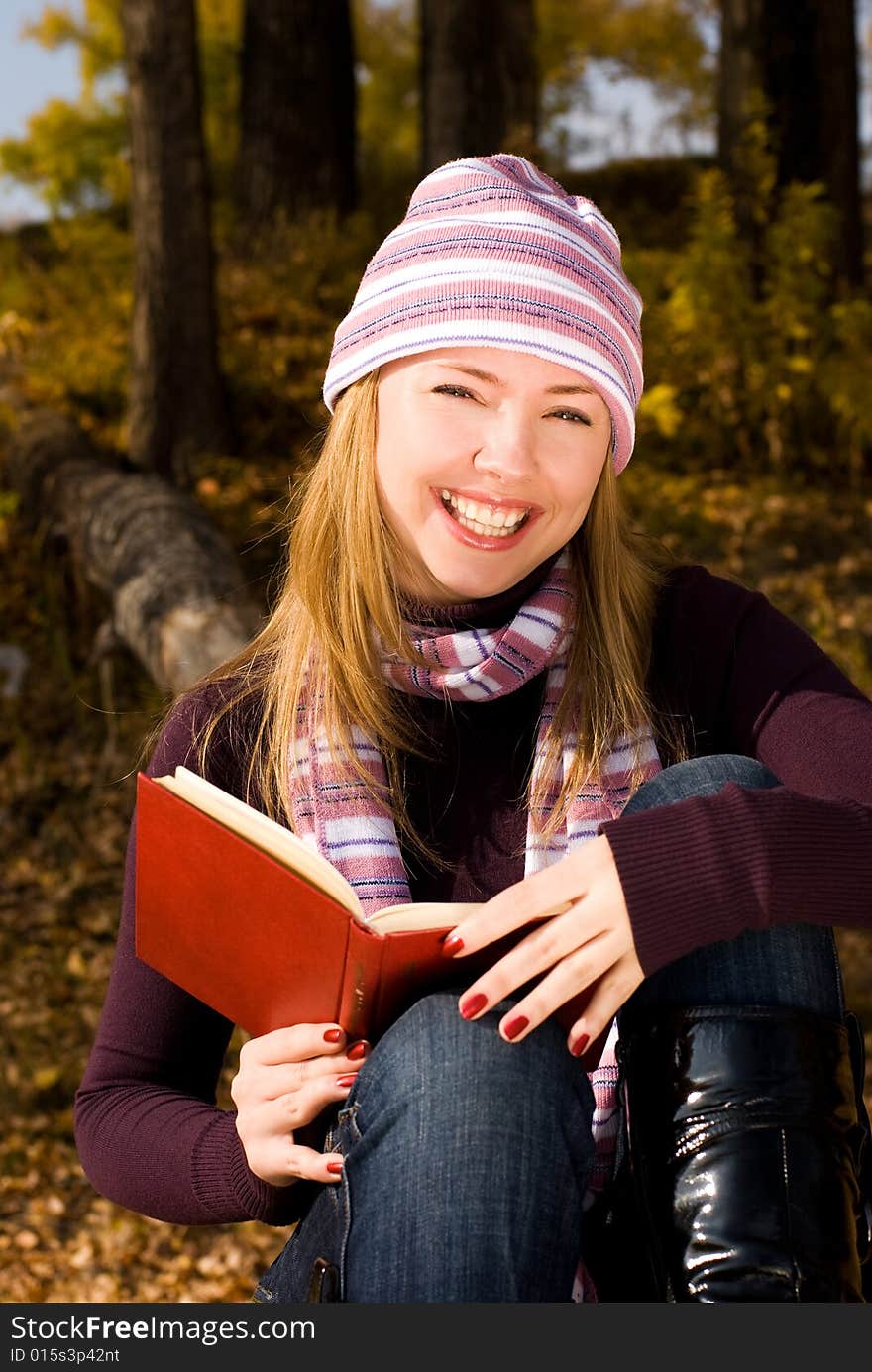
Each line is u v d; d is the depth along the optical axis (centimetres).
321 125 1606
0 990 740
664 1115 178
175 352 1073
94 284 1345
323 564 233
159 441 1077
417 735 234
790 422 1108
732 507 1048
